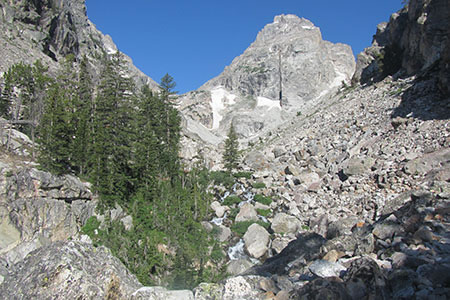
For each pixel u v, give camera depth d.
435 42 49.72
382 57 70.50
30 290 7.62
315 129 57.19
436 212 11.73
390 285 7.50
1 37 69.62
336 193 32.06
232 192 44.53
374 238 11.81
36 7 84.75
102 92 47.41
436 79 42.97
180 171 45.78
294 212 32.88
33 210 24.16
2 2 76.56
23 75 49.06
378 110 47.22
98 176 31.16
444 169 22.78
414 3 60.34
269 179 44.56
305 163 45.12
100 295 7.75
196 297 8.77
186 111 174.38
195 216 34.88
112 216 29.30
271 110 171.38
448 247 9.27
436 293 6.59
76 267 7.95
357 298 7.34
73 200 27.91
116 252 23.53
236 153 53.81
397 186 25.72
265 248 29.00
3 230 22.42
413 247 9.99
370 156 34.66
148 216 31.64
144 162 37.31
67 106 38.94
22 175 24.78
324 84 192.00
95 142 34.00
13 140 32.94
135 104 52.66
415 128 34.31
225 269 25.36
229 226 34.69
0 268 20.25
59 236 25.14
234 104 191.38
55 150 29.28
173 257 26.03
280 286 9.31
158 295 8.19
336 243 12.56
